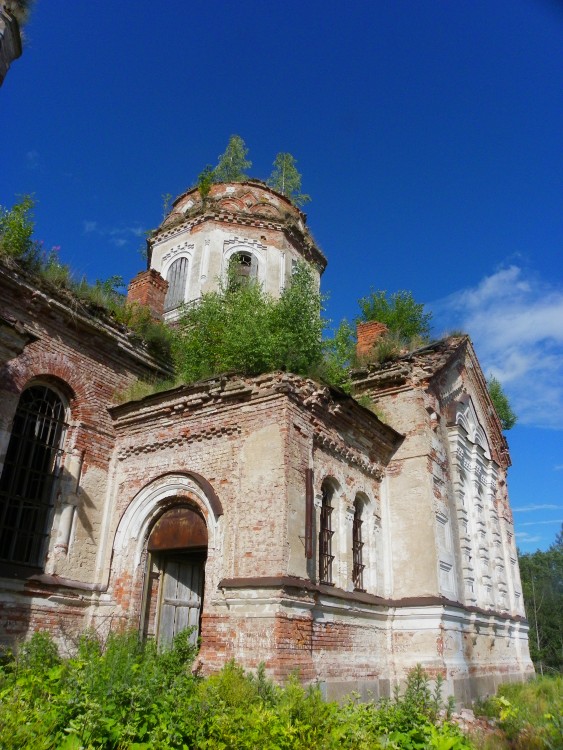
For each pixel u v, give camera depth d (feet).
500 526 65.26
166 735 18.49
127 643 30.27
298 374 40.83
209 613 34.71
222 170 92.43
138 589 39.27
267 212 75.61
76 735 16.94
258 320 46.52
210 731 19.06
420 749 20.10
